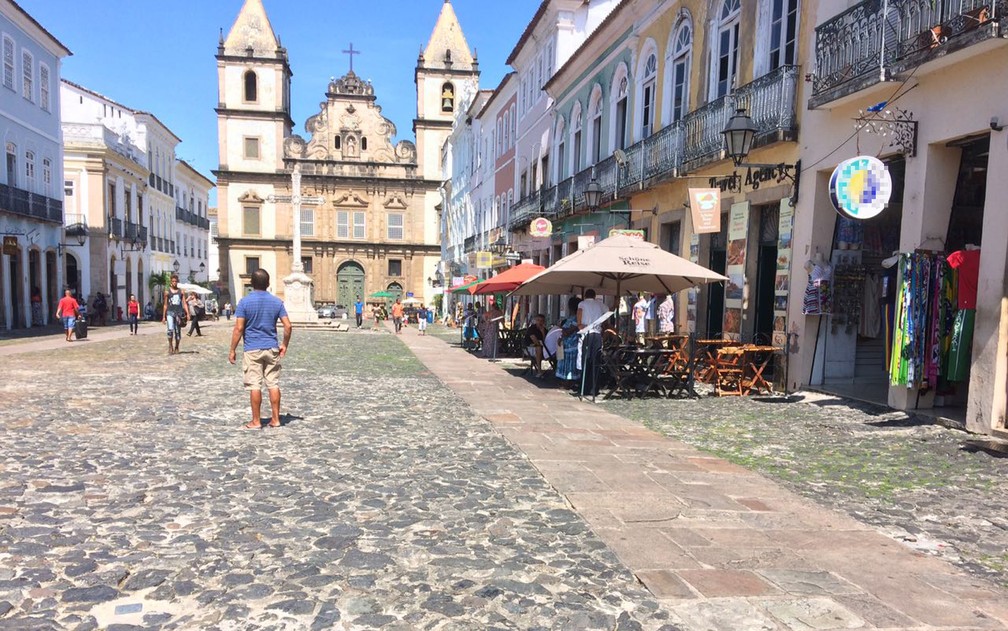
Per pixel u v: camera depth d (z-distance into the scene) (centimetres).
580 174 1958
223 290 5444
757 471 564
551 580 343
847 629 297
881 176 720
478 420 787
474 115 3884
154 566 347
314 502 460
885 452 632
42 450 589
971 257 692
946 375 748
